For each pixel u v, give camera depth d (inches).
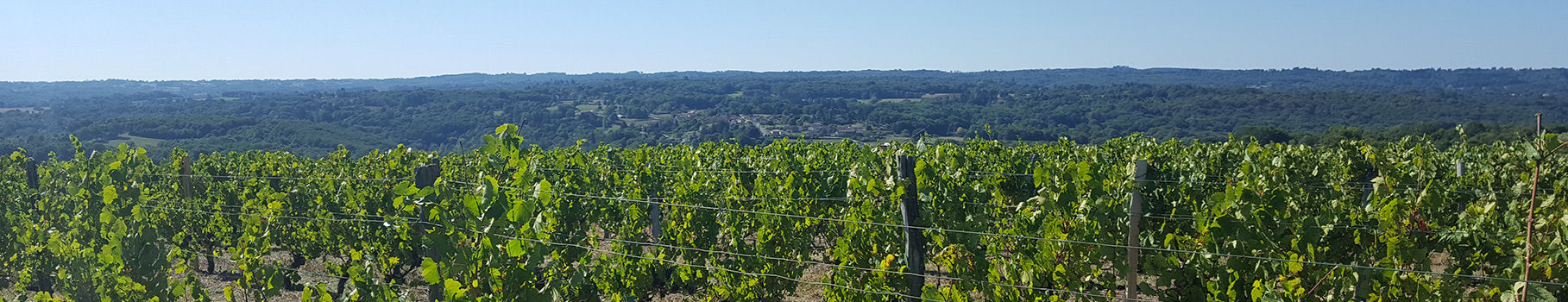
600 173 411.8
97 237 301.1
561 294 251.9
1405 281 203.2
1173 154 503.2
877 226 265.7
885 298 246.8
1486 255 234.1
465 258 216.4
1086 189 239.0
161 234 379.6
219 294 346.6
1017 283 238.8
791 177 358.6
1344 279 203.3
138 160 396.5
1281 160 380.5
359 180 394.9
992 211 306.5
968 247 253.4
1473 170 428.1
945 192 303.7
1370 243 234.7
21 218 352.5
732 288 289.7
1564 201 246.8
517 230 220.4
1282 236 219.5
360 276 234.5
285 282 339.3
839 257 268.5
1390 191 263.6
